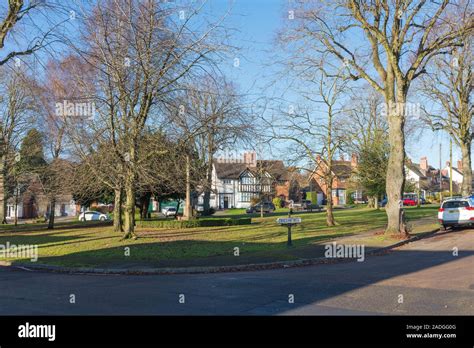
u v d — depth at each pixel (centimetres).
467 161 3788
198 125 2014
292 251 1633
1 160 3042
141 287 1057
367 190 5000
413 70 2058
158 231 2819
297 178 3422
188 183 2200
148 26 1853
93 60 1870
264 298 899
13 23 1471
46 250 1859
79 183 2448
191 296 931
